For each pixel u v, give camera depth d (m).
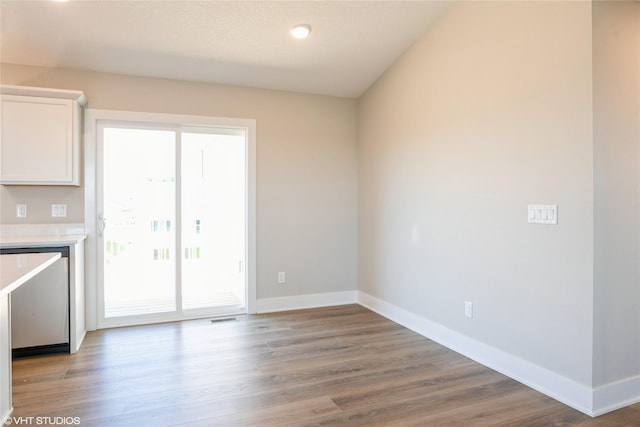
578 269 2.22
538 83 2.43
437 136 3.32
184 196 4.14
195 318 4.01
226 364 2.83
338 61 3.81
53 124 3.22
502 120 2.68
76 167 3.33
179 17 3.02
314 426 2.04
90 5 2.82
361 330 3.64
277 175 4.28
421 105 3.51
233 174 4.44
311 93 4.42
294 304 4.39
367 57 3.78
